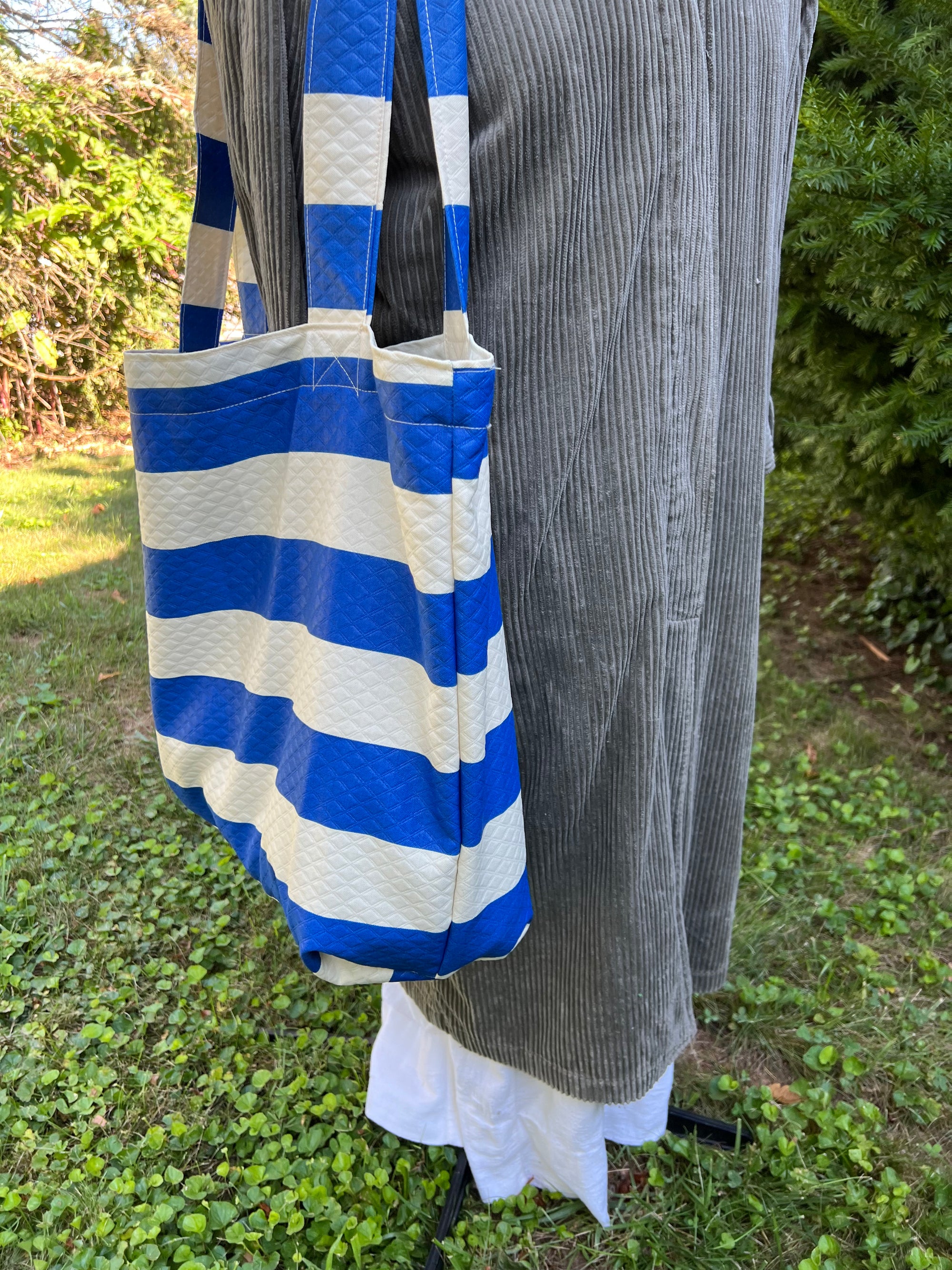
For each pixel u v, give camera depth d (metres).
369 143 0.89
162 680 1.17
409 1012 1.65
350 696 0.99
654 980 1.27
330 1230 1.57
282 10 0.90
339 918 1.01
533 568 1.09
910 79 2.43
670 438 1.09
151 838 2.58
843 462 3.17
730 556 1.33
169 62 6.75
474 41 0.91
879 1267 1.57
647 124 0.97
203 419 1.03
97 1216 1.59
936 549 3.24
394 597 0.97
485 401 0.88
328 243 0.92
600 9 0.92
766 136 1.16
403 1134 1.71
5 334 6.01
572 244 0.99
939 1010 2.17
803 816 2.85
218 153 1.14
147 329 6.64
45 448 6.36
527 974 1.33
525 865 1.09
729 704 1.41
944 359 2.34
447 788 0.97
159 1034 2.00
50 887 2.36
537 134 0.94
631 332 1.03
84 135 6.07
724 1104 1.91
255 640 1.14
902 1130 1.87
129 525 4.88
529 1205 1.62
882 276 2.44
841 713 3.35
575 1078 1.33
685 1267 1.56
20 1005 2.01
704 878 1.52
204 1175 1.68
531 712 1.16
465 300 0.91
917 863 2.67
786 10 1.16
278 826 1.08
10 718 3.08
